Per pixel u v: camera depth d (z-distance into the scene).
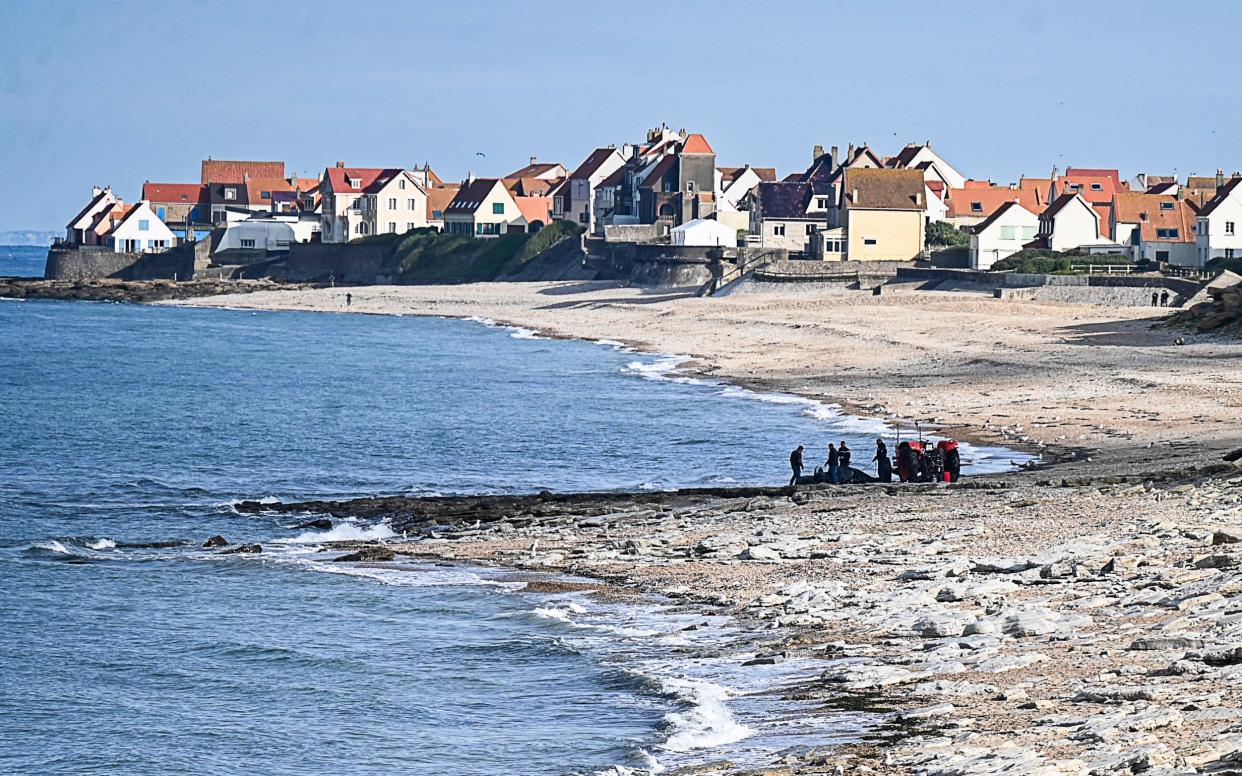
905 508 54.72
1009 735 25.09
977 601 36.50
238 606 45.28
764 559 46.09
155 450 89.06
